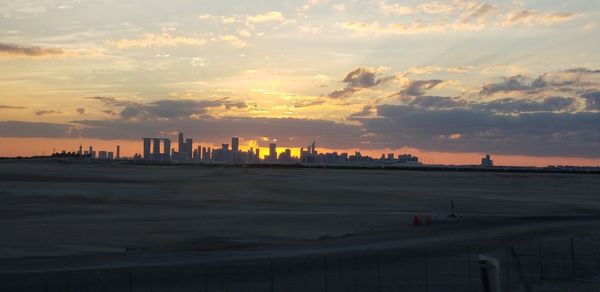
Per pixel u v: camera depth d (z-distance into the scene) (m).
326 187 131.50
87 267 36.16
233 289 30.42
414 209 79.44
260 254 41.53
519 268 35.78
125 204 81.88
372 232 54.59
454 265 36.94
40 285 31.11
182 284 31.58
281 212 72.75
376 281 32.12
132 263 37.62
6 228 55.34
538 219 65.50
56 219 62.81
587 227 57.84
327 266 36.59
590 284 31.14
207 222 61.28
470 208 82.38
